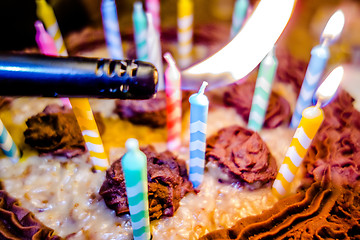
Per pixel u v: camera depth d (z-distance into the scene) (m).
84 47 0.29
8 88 0.14
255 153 0.19
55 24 0.22
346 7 0.37
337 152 0.20
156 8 0.27
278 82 0.26
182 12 0.24
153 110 0.22
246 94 0.24
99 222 0.18
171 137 0.20
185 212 0.18
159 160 0.19
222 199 0.19
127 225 0.18
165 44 0.30
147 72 0.14
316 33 0.34
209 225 0.18
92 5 0.35
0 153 0.21
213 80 0.20
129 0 0.37
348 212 0.17
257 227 0.17
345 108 0.23
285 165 0.17
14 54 0.14
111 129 0.22
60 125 0.21
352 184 0.19
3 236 0.17
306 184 0.19
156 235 0.17
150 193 0.17
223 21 0.36
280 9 0.18
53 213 0.18
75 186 0.19
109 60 0.14
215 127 0.22
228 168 0.19
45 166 0.20
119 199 0.18
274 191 0.19
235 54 0.19
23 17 0.30
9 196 0.18
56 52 0.21
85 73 0.14
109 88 0.14
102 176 0.19
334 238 0.16
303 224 0.17
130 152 0.14
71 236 0.17
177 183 0.18
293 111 0.24
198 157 0.18
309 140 0.16
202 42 0.30
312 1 0.37
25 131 0.20
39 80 0.14
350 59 0.30
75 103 0.16
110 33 0.24
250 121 0.21
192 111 0.16
